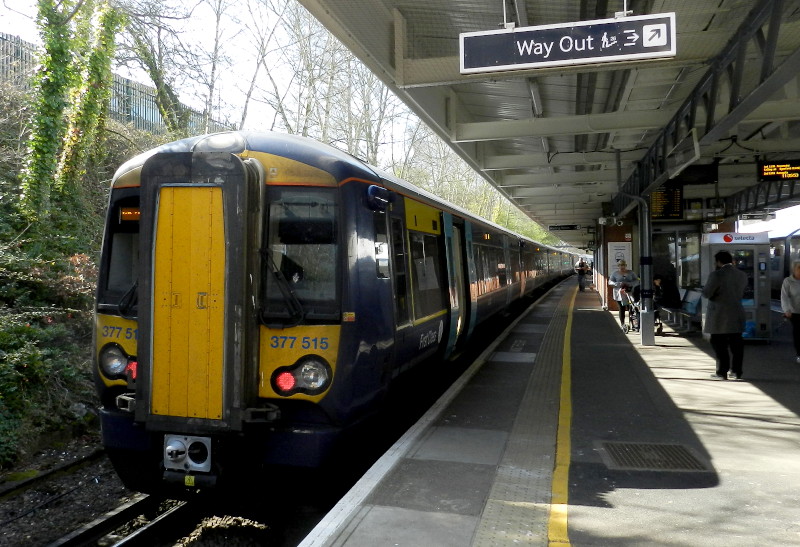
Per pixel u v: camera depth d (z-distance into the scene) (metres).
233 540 4.99
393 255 6.46
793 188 15.41
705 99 7.91
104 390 5.18
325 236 4.96
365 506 4.46
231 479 4.68
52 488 6.40
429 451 5.81
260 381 4.77
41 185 10.98
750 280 12.50
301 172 5.04
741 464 5.50
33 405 7.66
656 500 4.66
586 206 26.88
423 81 7.74
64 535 5.25
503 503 4.54
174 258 4.69
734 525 4.20
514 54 6.02
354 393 4.89
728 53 6.81
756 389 8.46
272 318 4.81
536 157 14.39
